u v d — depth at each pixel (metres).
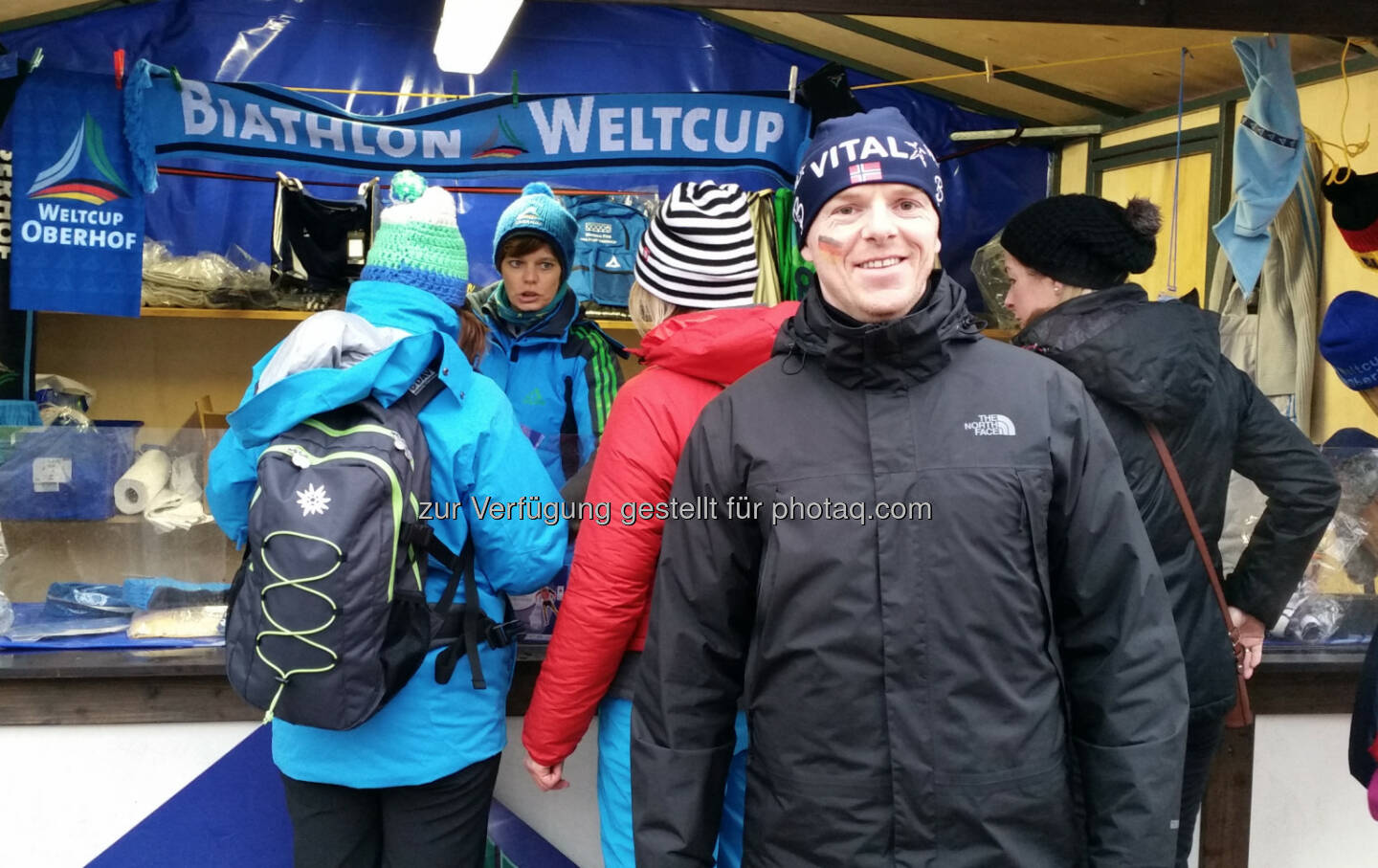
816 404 1.40
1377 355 2.26
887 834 1.33
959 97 4.05
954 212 4.18
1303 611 2.39
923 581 1.32
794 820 1.36
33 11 3.50
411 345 1.63
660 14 3.87
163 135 3.24
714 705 1.47
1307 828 2.38
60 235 3.19
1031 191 4.25
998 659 1.32
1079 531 1.35
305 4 3.72
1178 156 3.42
